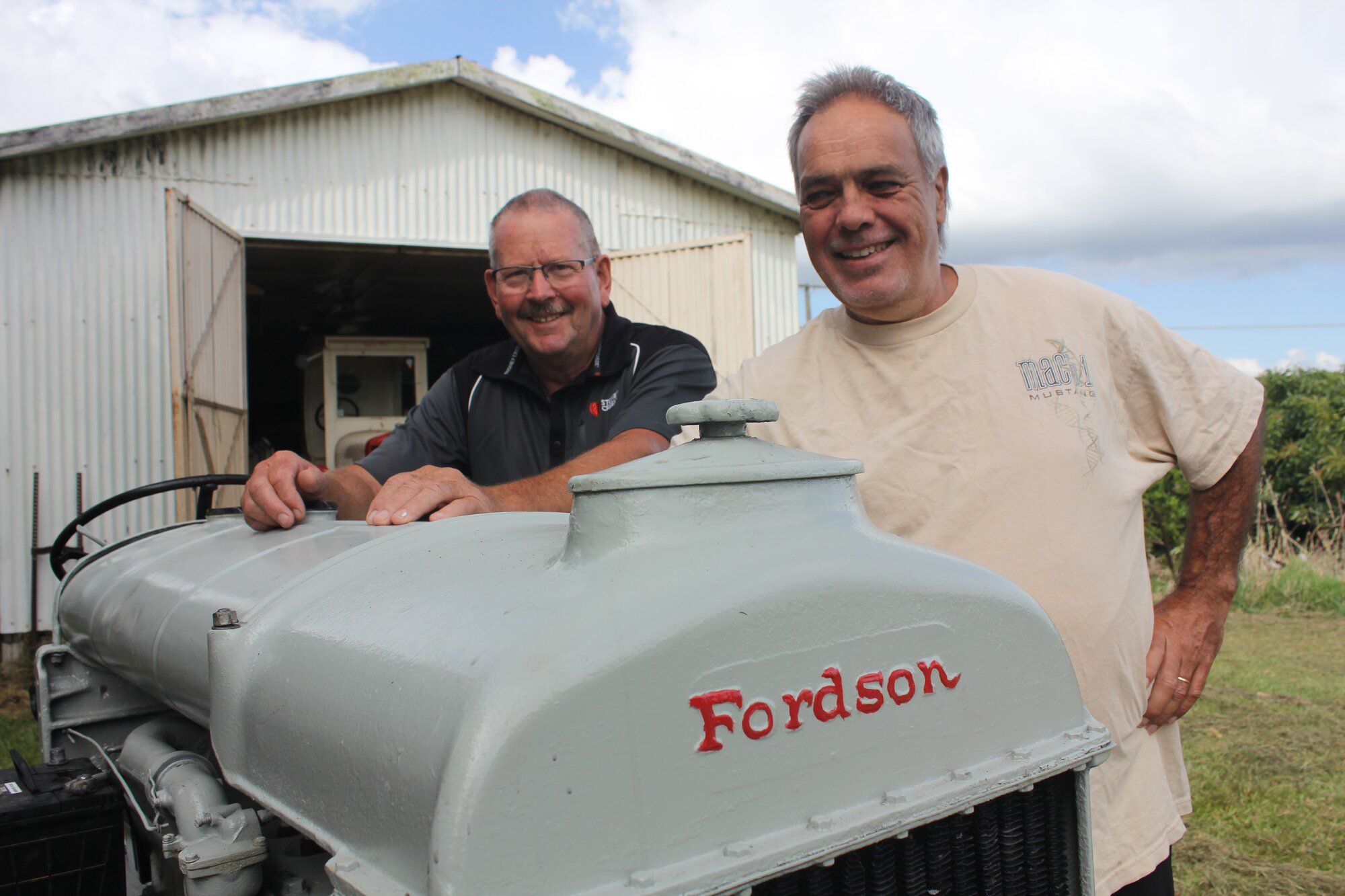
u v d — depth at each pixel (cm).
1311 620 698
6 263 653
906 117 141
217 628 92
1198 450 150
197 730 139
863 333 153
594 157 816
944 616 85
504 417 229
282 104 700
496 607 74
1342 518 923
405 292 1062
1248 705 470
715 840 69
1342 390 1116
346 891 68
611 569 74
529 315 214
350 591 92
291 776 80
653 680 67
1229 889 280
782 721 73
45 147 638
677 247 774
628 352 223
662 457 83
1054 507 139
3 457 652
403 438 226
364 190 744
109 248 673
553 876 62
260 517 135
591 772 64
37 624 654
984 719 88
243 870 101
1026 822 92
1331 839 315
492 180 784
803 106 148
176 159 691
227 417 647
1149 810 141
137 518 675
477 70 754
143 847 135
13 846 125
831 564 78
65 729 155
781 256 874
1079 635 137
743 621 71
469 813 59
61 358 664
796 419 158
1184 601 157
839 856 78
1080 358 145
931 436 145
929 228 143
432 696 67
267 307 1152
